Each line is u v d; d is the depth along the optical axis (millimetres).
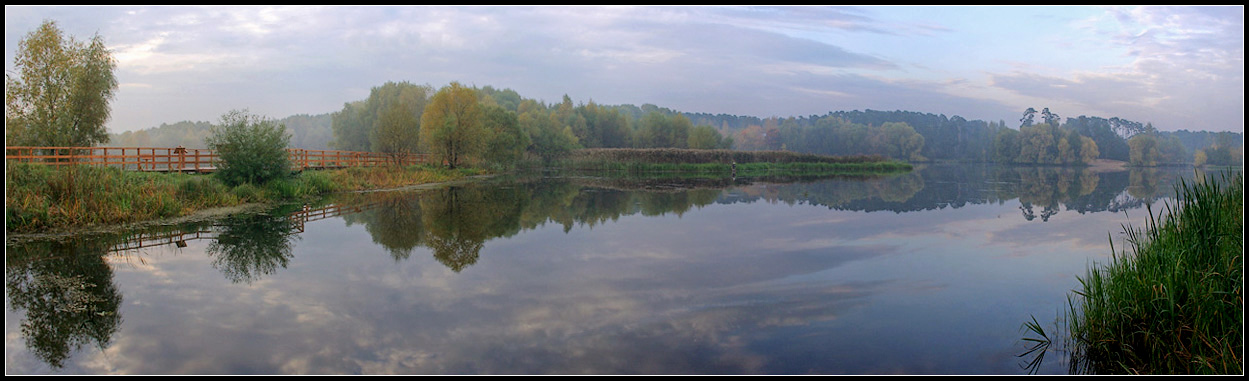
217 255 10641
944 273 9406
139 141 85062
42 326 6660
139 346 6039
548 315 7020
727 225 14930
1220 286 5832
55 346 6047
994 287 8523
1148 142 83938
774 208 19297
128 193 15180
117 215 14250
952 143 141875
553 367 5465
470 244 11898
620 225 14844
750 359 5672
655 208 19047
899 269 9672
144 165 22812
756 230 14039
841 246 11828
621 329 6520
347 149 70125
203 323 6750
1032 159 99625
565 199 22172
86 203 14219
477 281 8688
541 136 59062
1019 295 8094
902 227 14844
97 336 6332
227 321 6816
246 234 12992
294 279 8820
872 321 6871
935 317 7039
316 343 6105
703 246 11734
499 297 7793
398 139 37000
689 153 58844
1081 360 5711
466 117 40594
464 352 5836
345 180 26203
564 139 61688
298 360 5656
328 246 11602
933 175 50094
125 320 6867
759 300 7711
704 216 16891
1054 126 103250
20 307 7367
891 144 121000
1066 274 9406
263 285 8453
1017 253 11242
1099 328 6117
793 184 33406
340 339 6223
